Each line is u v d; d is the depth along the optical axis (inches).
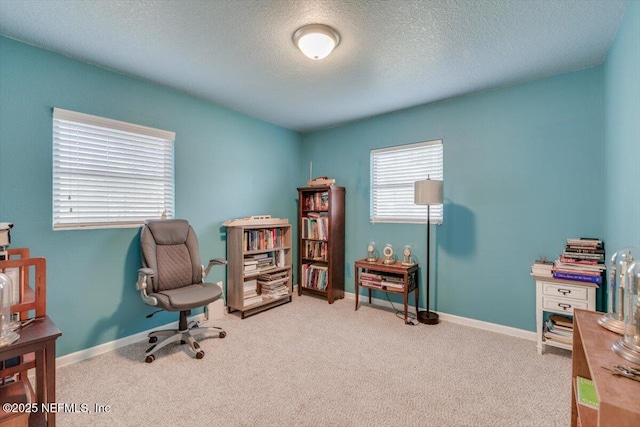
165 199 115.6
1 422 43.4
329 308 141.2
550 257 104.3
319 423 64.2
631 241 67.1
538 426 63.3
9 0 65.2
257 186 153.0
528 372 84.2
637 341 40.4
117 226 101.2
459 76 104.0
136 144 107.0
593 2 66.5
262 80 107.3
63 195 90.3
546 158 104.7
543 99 105.0
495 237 115.0
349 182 160.1
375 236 150.0
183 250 108.7
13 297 59.1
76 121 91.5
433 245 130.6
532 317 107.6
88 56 90.2
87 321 93.6
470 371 84.8
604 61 91.8
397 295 141.3
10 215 80.3
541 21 73.3
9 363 70.9
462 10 69.3
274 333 111.5
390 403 70.7
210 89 115.6
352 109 138.6
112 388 76.5
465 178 121.8
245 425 63.6
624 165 72.2
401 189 141.8
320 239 157.2
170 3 66.9
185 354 94.7
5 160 79.4
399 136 140.7
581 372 54.9
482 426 63.3
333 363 89.2
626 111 70.1
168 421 64.7
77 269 91.8
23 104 82.1
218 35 79.5
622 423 29.9
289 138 172.9
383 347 99.9
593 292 86.2
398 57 91.0
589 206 97.4
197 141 125.1
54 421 50.0
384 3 66.9
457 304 124.0
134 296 104.8
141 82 106.6
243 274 129.3
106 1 66.1
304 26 75.4
